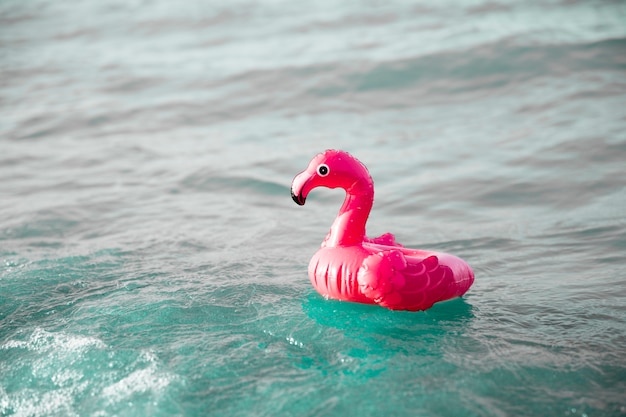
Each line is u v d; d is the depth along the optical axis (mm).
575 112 12922
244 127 13930
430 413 4309
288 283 6594
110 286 6586
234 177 10836
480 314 5824
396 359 5008
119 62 19984
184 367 4949
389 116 14031
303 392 4590
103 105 15844
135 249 7781
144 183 10695
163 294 6316
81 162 11961
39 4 29812
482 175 10359
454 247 7797
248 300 6156
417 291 5578
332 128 13523
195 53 20312
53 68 19766
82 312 5941
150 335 5473
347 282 5754
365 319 5688
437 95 14984
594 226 8156
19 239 8266
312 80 16516
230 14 25125
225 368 4934
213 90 16531
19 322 5816
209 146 12742
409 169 10930
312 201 9789
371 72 16500
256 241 8078
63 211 9352
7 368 5043
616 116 12430
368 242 6121
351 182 5863
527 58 16172
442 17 21766
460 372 4789
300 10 24734
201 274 6898
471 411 4320
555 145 11320
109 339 5422
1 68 19953
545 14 20828
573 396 4480
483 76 15625
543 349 5145
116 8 27922
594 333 5422
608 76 14719
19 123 14617
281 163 11539
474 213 9008
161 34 23234
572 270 6906
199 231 8484
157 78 17953
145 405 4488
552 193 9484
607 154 10695
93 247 7867
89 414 4434
